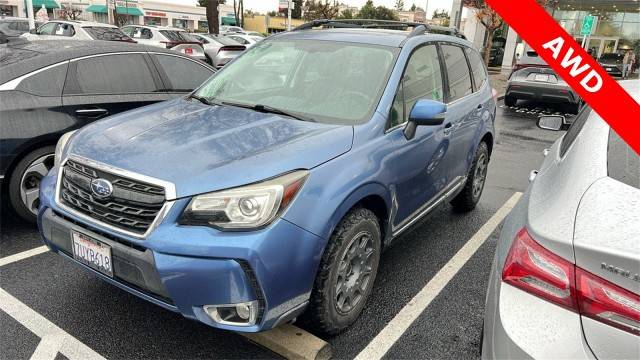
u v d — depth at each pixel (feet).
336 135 8.89
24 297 10.23
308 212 7.65
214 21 63.21
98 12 165.89
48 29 46.73
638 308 4.63
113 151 8.37
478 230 14.89
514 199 18.12
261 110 10.44
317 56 11.54
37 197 13.19
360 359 8.76
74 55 14.10
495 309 5.66
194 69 17.20
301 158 7.98
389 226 10.05
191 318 7.37
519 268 5.50
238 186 7.35
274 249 7.21
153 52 16.06
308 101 10.50
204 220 7.22
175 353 8.70
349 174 8.41
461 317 10.18
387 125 9.89
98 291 10.54
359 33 12.25
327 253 8.24
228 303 7.15
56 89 13.46
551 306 5.17
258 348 8.88
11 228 13.52
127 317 9.68
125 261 7.58
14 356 8.48
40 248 12.42
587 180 5.87
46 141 13.16
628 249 4.70
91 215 8.11
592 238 4.96
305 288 7.86
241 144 8.39
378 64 10.89
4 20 62.49
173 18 196.54
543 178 7.09
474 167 15.37
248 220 7.18
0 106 12.38
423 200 11.64
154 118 10.00
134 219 7.62
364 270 9.43
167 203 7.33
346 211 8.31
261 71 11.89
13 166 12.74
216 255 7.02
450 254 13.15
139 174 7.64
